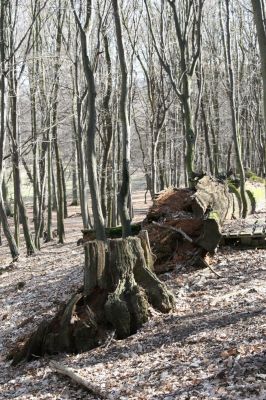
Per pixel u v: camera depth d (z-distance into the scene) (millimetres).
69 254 16562
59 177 22375
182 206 10547
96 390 5887
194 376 5613
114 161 21688
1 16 16391
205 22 25953
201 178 11883
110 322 7477
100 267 7723
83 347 7324
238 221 13336
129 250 7793
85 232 12883
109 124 20688
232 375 5359
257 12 6512
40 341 7504
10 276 14633
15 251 17562
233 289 8492
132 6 19719
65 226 29328
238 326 6742
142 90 27250
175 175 30406
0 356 8133
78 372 6562
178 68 21203
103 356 6988
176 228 9969
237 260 10047
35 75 20609
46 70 21453
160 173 28234
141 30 21859
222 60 26094
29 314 10094
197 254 9883
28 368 7199
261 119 31266
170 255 10047
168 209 10570
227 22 15773
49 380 6641
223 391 5082
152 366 6234
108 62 19500
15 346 8156
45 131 20578
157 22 21906
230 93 15914
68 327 7371
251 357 5648
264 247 10742
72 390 6184
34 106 20672
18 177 18609
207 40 26641
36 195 21406
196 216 10156
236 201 14805
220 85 29344
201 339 6586
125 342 7254
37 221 21062
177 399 5188
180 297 8508
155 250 9953
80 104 18125
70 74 20906
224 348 6121
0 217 18453
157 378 5848
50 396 6148
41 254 18078
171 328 7273
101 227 11289
